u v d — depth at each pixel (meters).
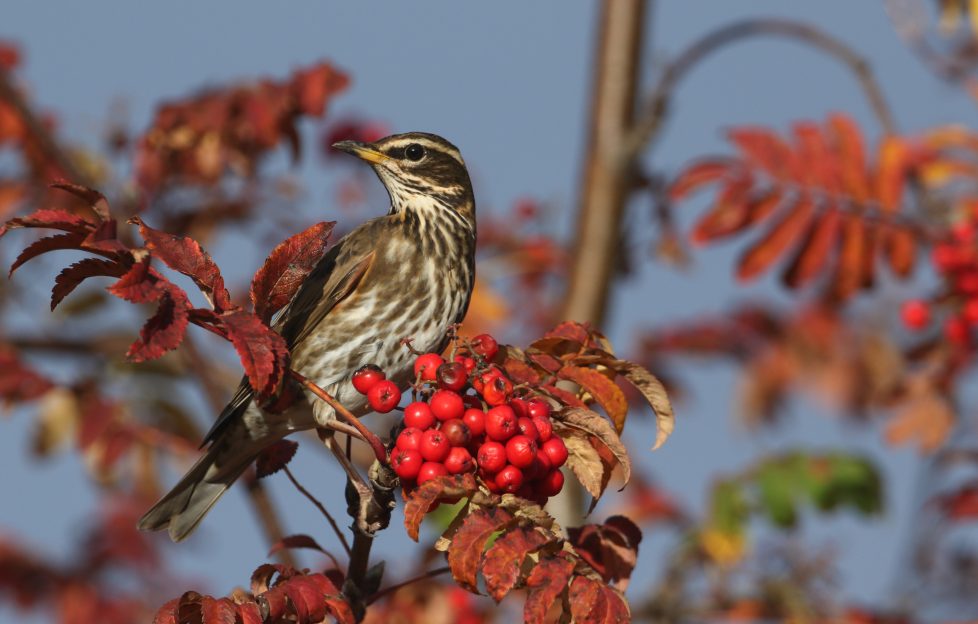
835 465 14.08
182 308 7.18
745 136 12.40
